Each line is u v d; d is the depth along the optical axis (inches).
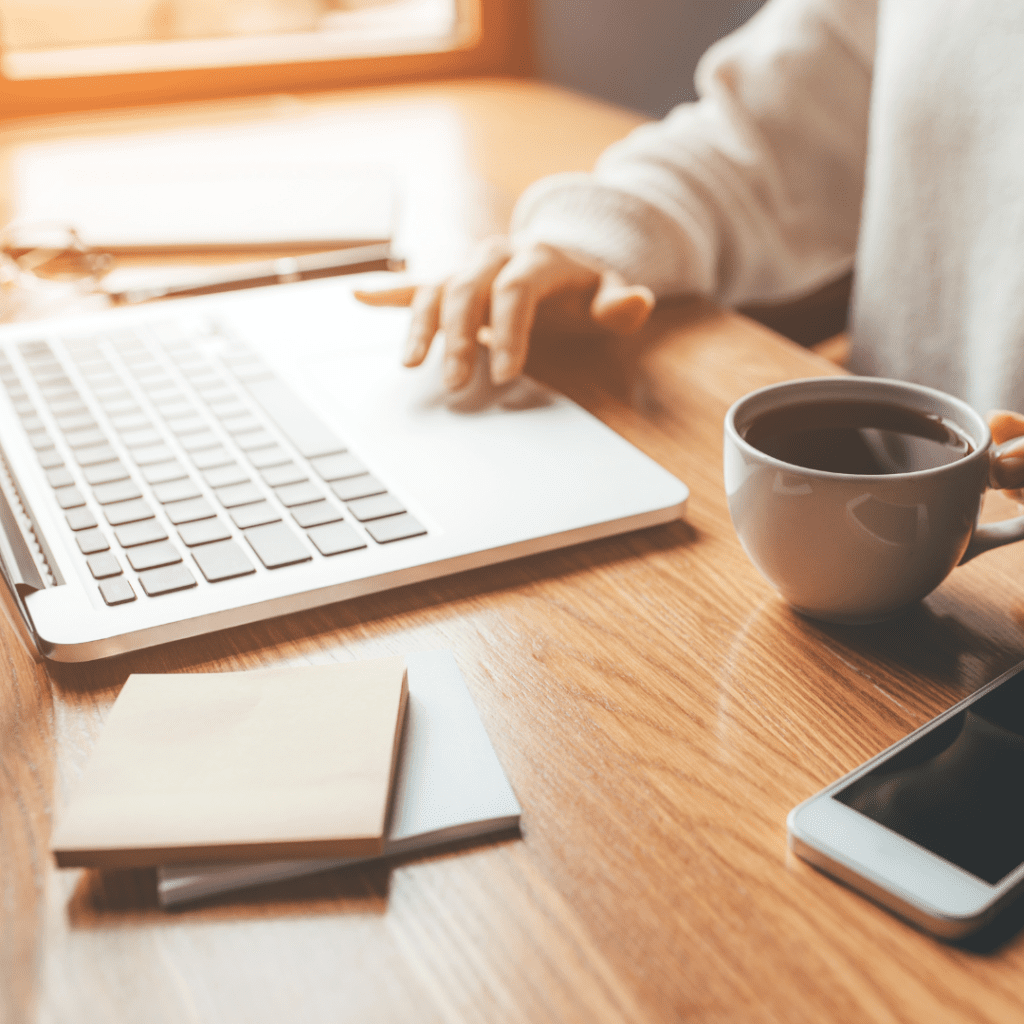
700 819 11.0
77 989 9.2
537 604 14.8
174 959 9.4
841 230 34.5
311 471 17.3
